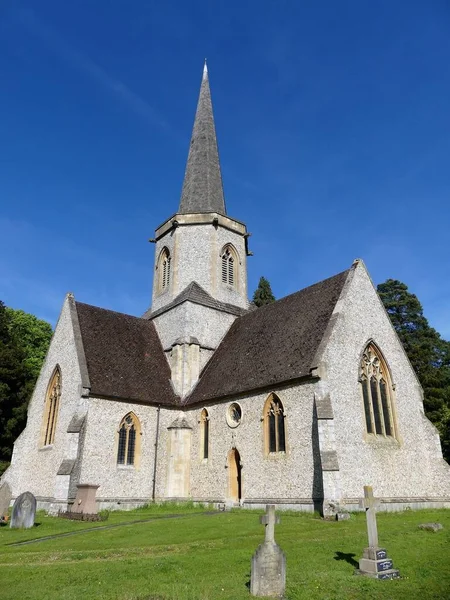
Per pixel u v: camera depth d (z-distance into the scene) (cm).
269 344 2669
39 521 1984
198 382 3009
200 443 2717
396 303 4597
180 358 3069
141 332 3347
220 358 3044
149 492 2647
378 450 2230
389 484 2202
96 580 984
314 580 966
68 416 2652
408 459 2361
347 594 879
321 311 2511
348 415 2167
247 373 2581
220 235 3653
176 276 3519
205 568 1080
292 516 1920
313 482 2012
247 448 2381
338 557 1175
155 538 1515
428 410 3800
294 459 2122
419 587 912
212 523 1806
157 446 2767
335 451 1941
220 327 3341
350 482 2041
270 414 2334
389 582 954
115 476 2553
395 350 2573
